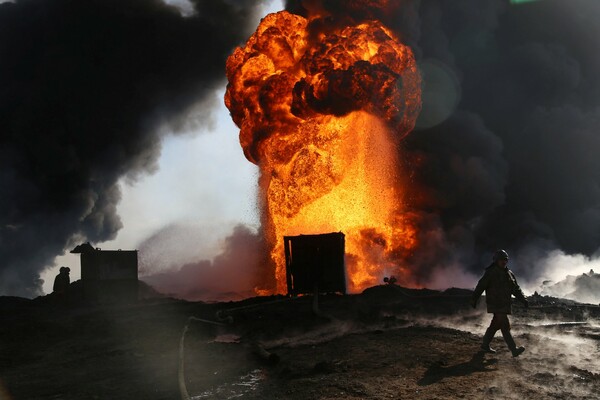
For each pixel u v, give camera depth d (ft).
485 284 31.55
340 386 24.38
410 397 22.12
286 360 32.50
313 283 70.59
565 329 42.50
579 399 21.21
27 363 39.78
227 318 54.03
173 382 28.99
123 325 58.23
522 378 25.00
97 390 28.27
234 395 24.76
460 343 35.06
